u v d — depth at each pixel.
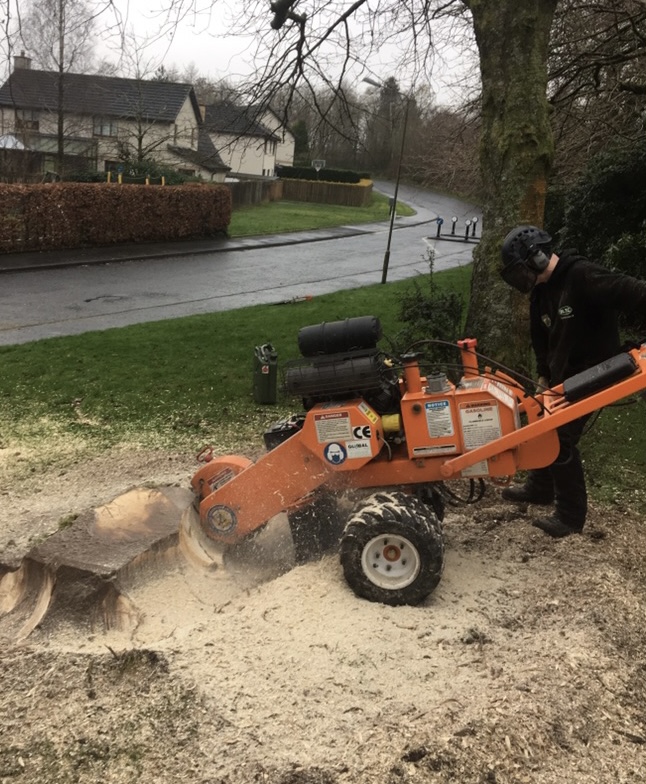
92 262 21.91
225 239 29.12
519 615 3.84
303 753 2.82
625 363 3.78
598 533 5.03
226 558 4.46
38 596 3.83
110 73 29.72
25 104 33.09
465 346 4.23
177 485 4.73
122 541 4.00
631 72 13.52
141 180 30.75
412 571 3.82
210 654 3.41
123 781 2.76
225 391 9.46
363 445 4.09
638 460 6.86
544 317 4.34
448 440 4.08
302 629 3.62
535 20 7.14
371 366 4.00
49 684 3.26
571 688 3.17
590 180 13.75
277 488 4.37
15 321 14.37
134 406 8.90
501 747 2.83
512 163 7.23
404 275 23.08
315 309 15.76
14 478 6.77
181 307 16.61
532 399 4.14
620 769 2.78
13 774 2.80
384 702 3.09
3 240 22.00
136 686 3.23
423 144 22.11
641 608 4.00
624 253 12.12
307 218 39.31
